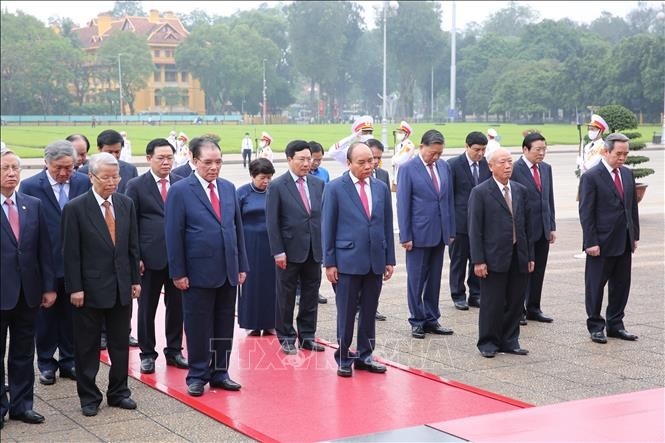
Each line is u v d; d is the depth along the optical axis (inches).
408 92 3897.6
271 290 303.9
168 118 3521.2
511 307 279.9
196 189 240.1
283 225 283.1
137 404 228.2
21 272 211.5
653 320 326.0
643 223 611.2
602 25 4311.0
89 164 222.7
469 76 3799.2
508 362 269.7
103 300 218.8
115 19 4751.5
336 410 220.2
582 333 309.0
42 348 252.4
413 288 303.7
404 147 708.7
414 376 253.1
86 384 220.1
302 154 281.4
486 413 214.4
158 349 290.4
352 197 256.2
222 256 238.7
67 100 3462.1
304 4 3651.6
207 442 197.6
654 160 1269.7
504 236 272.7
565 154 1482.5
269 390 239.9
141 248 263.0
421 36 3580.2
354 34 3973.9
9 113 3437.5
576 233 561.9
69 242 219.1
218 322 243.8
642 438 165.6
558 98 2994.6
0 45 3314.5
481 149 344.2
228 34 3732.8
